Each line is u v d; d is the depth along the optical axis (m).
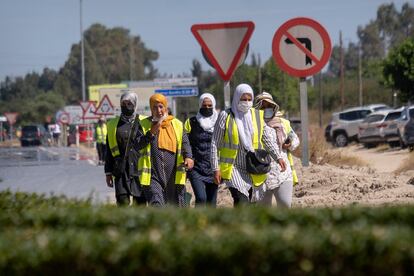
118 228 18.38
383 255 15.70
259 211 19.14
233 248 15.89
